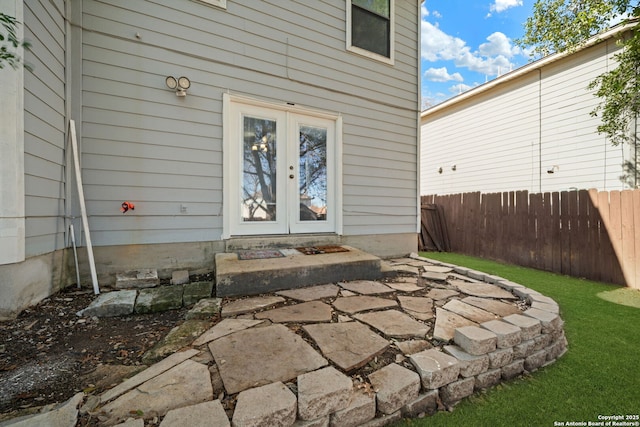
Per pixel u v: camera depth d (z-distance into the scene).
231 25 3.55
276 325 2.06
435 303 2.63
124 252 3.07
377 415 1.41
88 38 2.90
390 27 4.94
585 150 6.20
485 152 8.30
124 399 1.26
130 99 3.07
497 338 1.83
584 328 2.57
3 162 1.95
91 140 2.92
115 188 3.03
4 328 1.92
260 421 1.15
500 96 7.87
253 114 3.80
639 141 5.42
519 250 5.36
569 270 4.62
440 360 1.66
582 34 5.26
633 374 1.87
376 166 4.86
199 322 2.11
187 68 3.32
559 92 6.62
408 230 5.28
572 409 1.56
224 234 3.54
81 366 1.57
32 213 2.22
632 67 4.66
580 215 4.54
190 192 3.37
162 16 3.19
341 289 2.99
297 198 4.16
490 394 1.70
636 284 3.90
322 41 4.24
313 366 1.55
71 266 2.85
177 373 1.46
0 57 1.54
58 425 1.09
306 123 4.21
